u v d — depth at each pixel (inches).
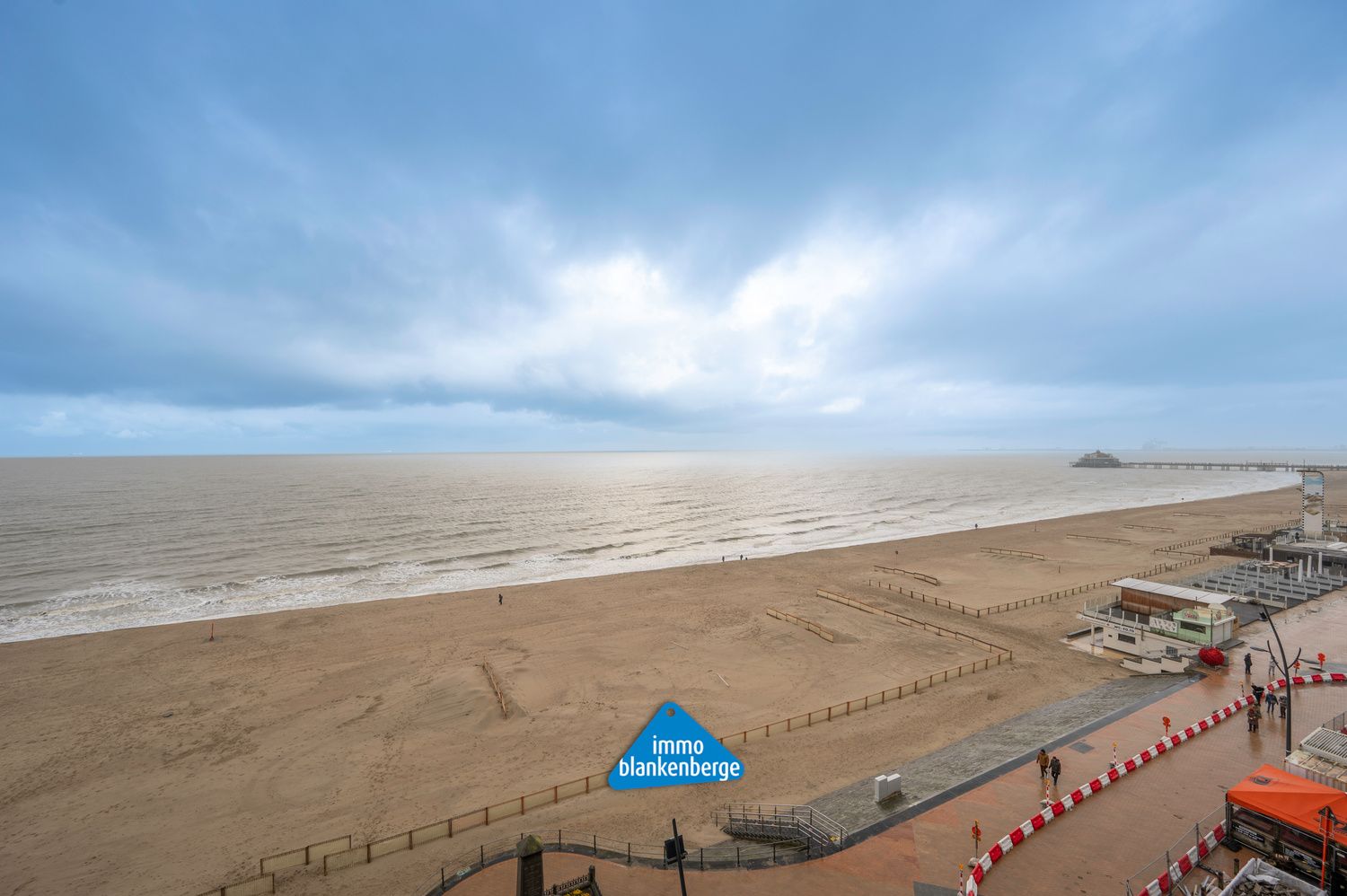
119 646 1813.5
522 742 1202.0
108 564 2984.7
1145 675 1416.1
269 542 3585.1
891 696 1354.6
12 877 828.0
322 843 842.2
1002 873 676.1
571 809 952.3
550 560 3253.0
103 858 865.5
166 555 3203.7
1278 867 645.3
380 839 892.6
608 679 1530.5
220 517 4495.6
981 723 1209.4
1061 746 995.9
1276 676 1269.7
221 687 1504.7
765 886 681.0
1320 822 627.5
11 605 2316.7
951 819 800.9
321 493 6486.2
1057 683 1406.3
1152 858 694.5
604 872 722.8
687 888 682.2
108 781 1077.1
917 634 1834.4
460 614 2134.6
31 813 983.0
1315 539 2674.7
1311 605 1776.6
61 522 4160.9
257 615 2123.5
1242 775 874.8
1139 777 876.6
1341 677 1221.1
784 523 4692.4
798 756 1101.1
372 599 2444.6
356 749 1186.6
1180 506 5315.0
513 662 1659.7
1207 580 2084.2
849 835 775.7
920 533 4121.6
